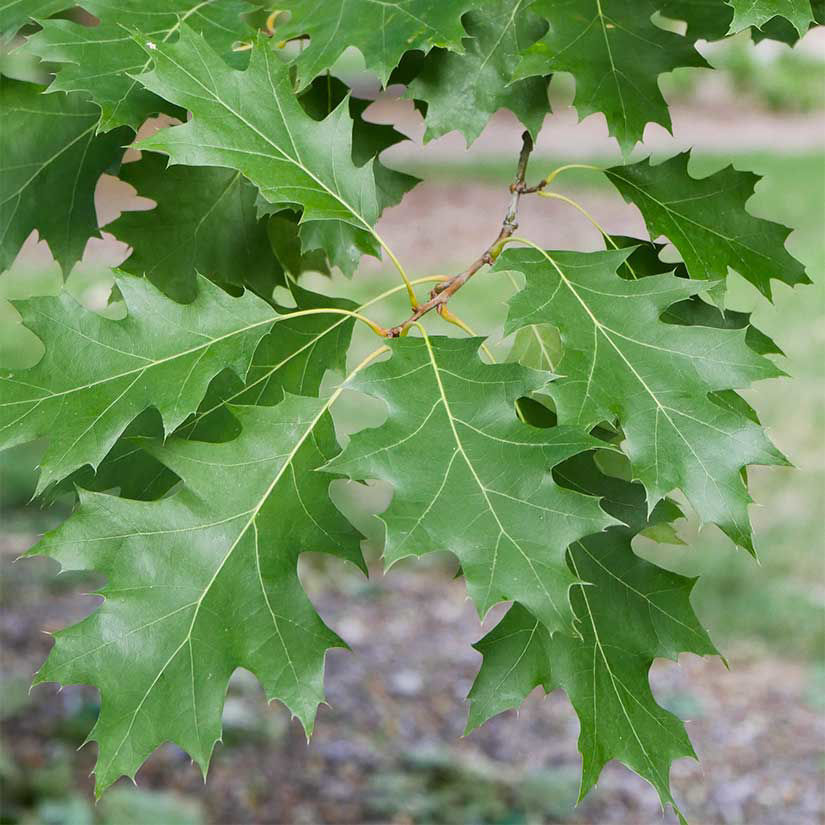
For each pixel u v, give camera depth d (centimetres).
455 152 1068
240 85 109
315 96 123
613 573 111
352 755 331
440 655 386
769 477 444
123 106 110
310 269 136
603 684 110
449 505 100
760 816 309
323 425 106
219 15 115
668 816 311
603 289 106
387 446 101
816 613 374
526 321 105
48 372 104
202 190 124
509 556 99
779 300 599
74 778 304
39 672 101
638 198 117
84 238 123
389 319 593
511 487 100
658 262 117
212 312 107
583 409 103
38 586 400
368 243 110
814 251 677
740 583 383
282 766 325
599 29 113
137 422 113
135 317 106
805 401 495
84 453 104
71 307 105
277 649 104
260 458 106
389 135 123
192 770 321
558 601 98
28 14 115
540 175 957
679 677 368
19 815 280
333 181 110
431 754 328
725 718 347
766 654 372
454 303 639
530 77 118
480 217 838
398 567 441
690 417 103
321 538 105
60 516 441
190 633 103
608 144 1080
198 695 103
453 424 102
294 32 111
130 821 283
